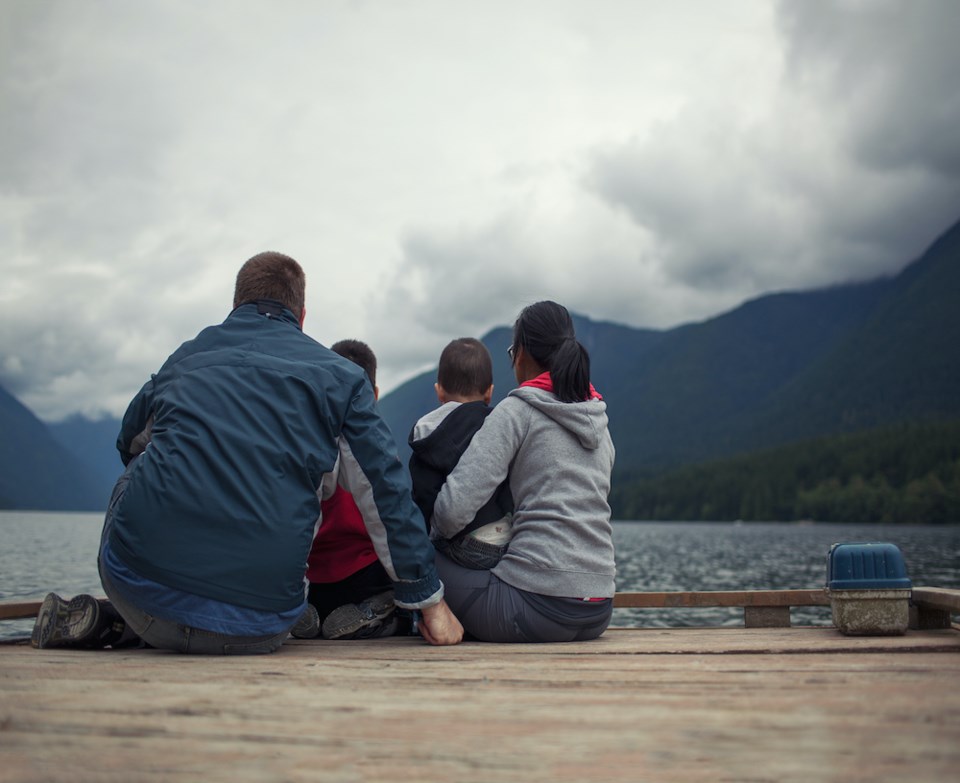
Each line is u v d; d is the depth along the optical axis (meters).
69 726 1.65
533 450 3.17
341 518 3.35
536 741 1.55
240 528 2.64
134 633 3.06
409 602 3.00
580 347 3.26
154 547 2.60
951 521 141.62
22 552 34.62
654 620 15.47
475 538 3.22
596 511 3.20
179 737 1.57
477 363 3.56
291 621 2.78
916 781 1.32
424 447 3.33
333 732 1.61
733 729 1.61
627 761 1.43
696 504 183.38
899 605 3.35
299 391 2.81
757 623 4.09
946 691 1.96
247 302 3.12
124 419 3.05
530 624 3.10
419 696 1.93
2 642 3.25
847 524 154.25
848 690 1.98
